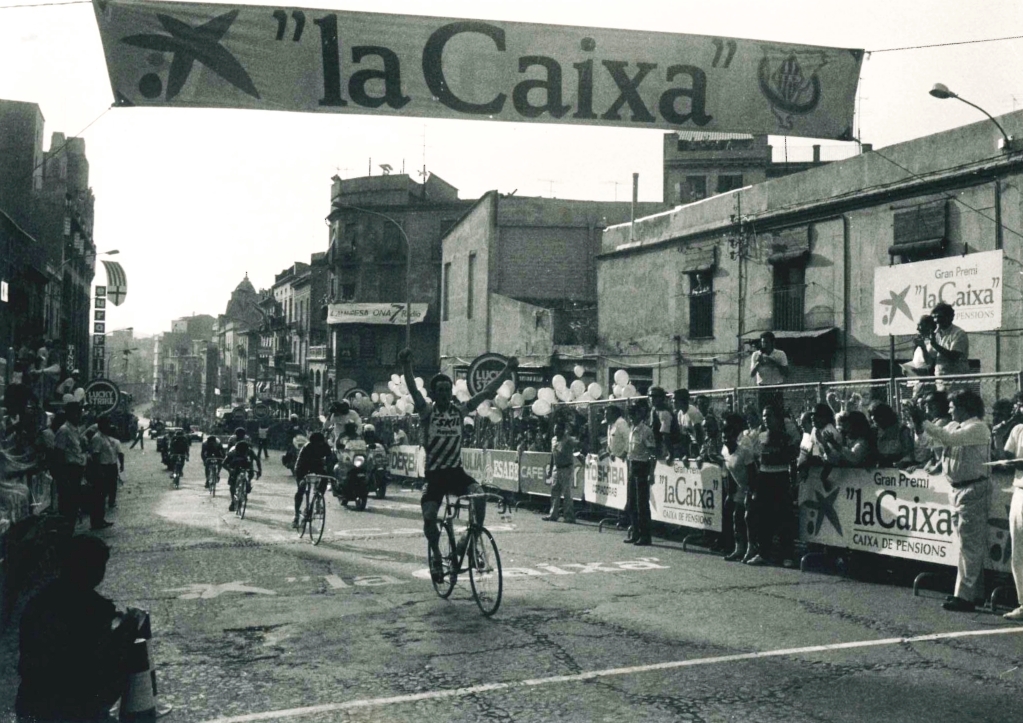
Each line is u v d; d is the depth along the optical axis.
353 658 6.13
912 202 18.70
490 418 20.00
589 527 14.45
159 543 12.20
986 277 12.39
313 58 9.62
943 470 8.34
